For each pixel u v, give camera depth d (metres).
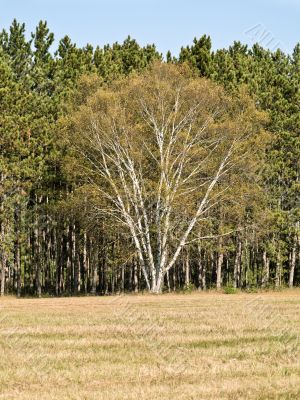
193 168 47.38
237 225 53.28
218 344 16.28
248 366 13.57
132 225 44.88
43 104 53.84
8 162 49.69
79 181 51.06
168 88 45.28
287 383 12.07
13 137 49.16
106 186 48.19
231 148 45.91
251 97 56.53
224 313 23.83
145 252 47.38
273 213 52.34
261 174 54.06
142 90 45.34
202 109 46.53
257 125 49.53
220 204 49.41
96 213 46.62
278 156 56.03
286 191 56.94
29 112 52.81
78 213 49.50
